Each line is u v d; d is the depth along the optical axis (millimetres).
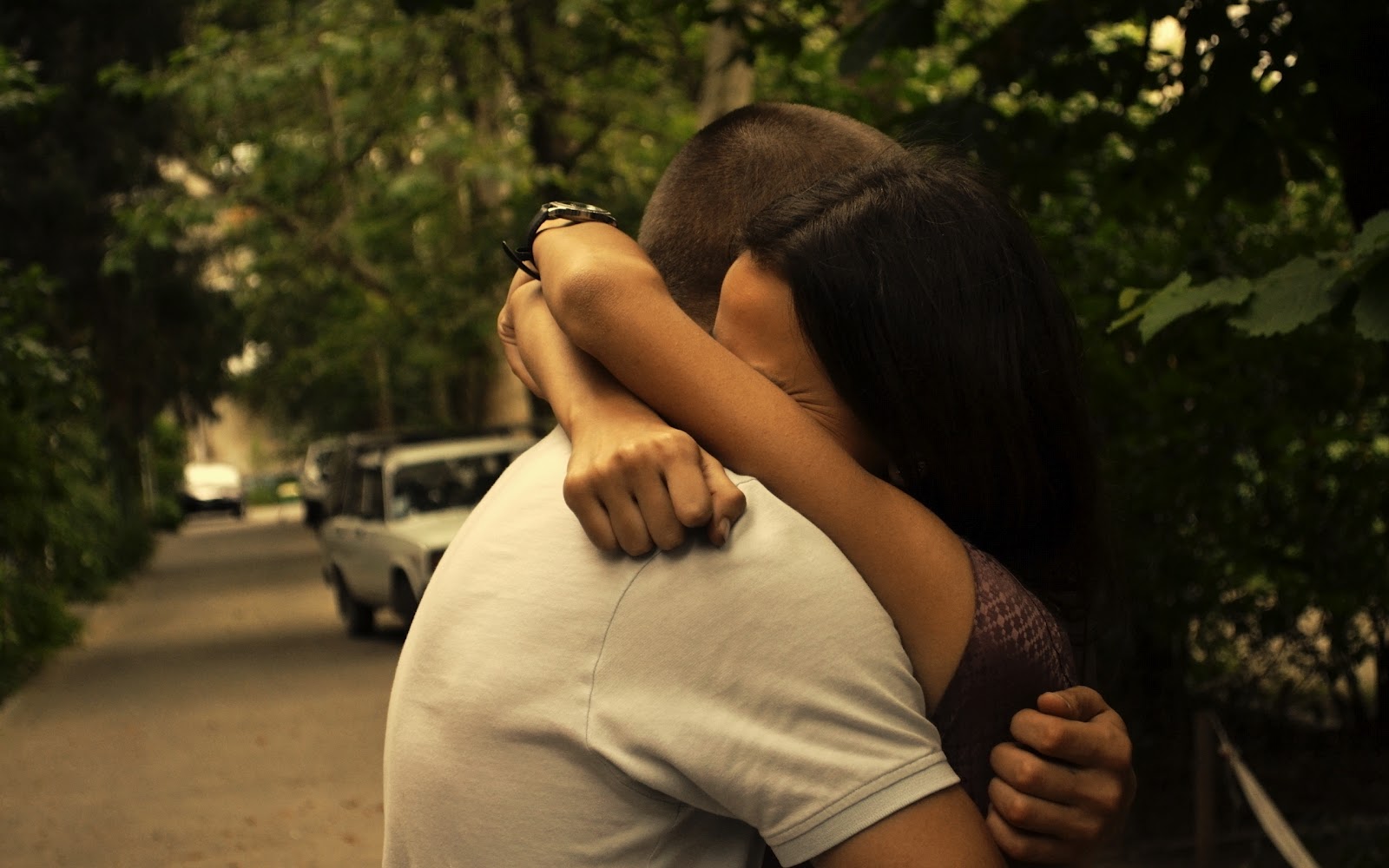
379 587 13484
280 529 39719
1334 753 6219
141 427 24875
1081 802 972
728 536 935
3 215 20188
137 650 14883
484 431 17312
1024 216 1151
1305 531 6055
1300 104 3859
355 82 14594
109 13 19812
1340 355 5746
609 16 10898
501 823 957
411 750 1011
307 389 41719
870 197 1074
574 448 1000
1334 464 5953
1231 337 5504
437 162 17703
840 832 902
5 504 12672
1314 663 6324
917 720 942
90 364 13289
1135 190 4789
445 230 19312
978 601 994
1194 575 6086
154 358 24078
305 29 13898
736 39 6359
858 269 1041
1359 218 3979
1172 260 5312
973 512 1093
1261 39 3811
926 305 1042
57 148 19906
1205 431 5961
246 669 12969
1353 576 6047
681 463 935
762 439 979
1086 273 6121
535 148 16938
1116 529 1246
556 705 946
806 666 915
